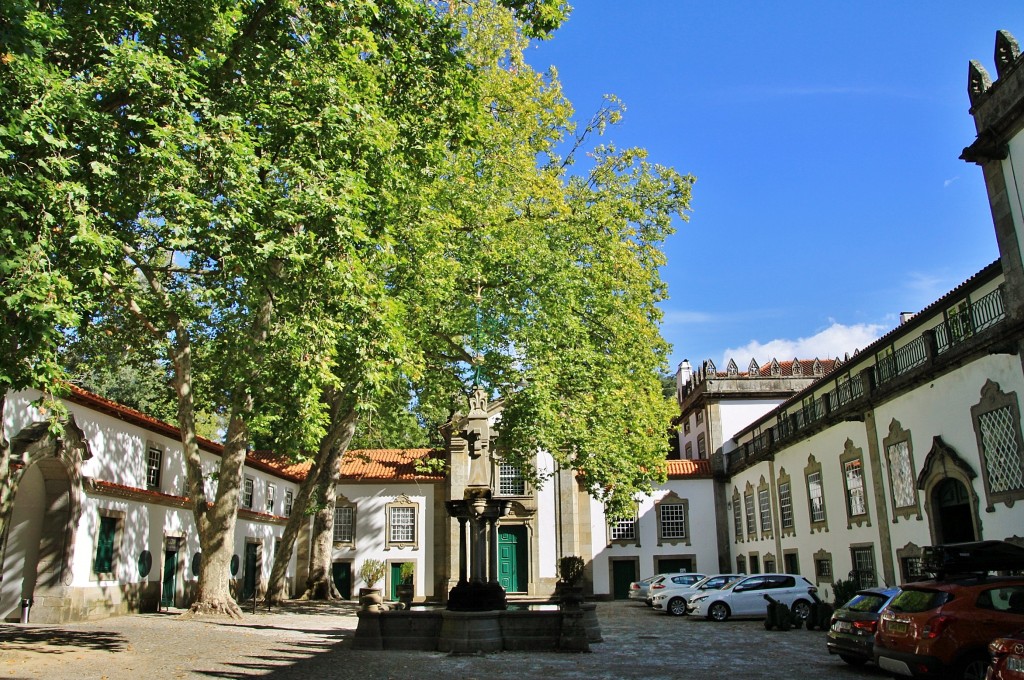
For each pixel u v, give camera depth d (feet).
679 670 40.65
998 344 53.52
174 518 82.07
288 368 46.73
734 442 129.08
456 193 71.82
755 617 80.33
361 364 47.91
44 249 30.19
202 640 51.65
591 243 80.84
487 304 73.77
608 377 76.28
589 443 74.49
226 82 42.19
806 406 94.94
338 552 116.06
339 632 59.82
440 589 112.37
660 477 93.30
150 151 33.47
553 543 115.85
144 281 65.82
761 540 109.81
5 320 29.40
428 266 59.93
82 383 115.44
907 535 68.64
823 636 61.77
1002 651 22.56
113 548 69.67
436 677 37.70
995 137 52.80
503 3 41.45
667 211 89.66
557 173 85.71
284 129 41.73
